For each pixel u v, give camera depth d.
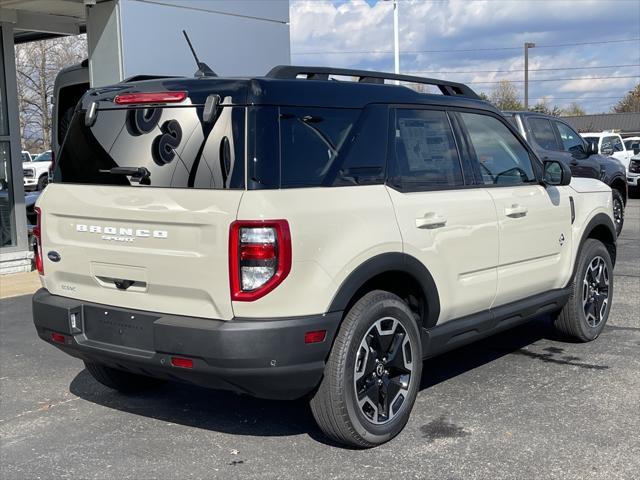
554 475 3.91
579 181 6.42
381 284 4.52
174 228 3.90
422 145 4.75
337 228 3.97
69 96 10.77
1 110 10.48
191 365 3.83
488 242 5.04
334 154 4.15
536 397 5.11
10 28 10.49
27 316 7.93
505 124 5.58
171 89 4.14
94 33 8.82
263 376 3.79
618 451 4.20
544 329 6.95
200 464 4.17
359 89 4.43
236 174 3.79
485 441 4.37
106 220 4.20
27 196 13.07
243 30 10.05
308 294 3.84
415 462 4.11
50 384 5.67
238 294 3.73
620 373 5.60
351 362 4.06
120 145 4.28
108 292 4.26
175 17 9.17
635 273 9.67
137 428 4.74
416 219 4.47
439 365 5.91
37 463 4.22
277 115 3.92
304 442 4.45
